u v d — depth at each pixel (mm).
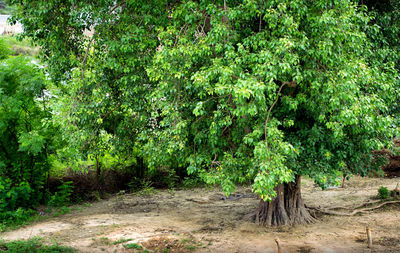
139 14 10273
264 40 8461
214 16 8781
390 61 10406
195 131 10070
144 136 11008
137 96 10984
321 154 9695
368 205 13984
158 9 10039
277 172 7883
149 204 16203
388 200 14227
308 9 8367
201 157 10180
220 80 7793
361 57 9336
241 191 18719
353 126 9148
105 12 9914
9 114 12969
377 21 10773
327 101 8500
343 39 8555
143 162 19656
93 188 17469
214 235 10953
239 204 15617
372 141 9406
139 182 19469
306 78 8562
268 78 7789
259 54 8172
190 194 18406
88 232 11281
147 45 10180
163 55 8570
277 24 8750
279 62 7805
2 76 12828
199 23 9516
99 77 10680
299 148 9914
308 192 17469
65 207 14547
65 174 16953
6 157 13859
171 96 9648
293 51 8430
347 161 11016
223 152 10539
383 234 10602
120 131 12438
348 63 8109
